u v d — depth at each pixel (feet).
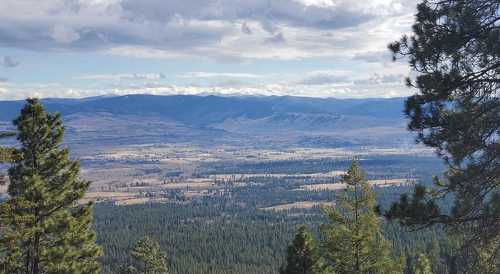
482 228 54.39
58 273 107.24
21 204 103.60
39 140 111.04
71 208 114.83
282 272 131.54
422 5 57.88
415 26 57.82
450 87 56.29
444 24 56.49
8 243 101.14
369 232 110.22
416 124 57.41
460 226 55.67
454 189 55.83
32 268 107.65
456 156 54.54
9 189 107.86
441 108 56.85
